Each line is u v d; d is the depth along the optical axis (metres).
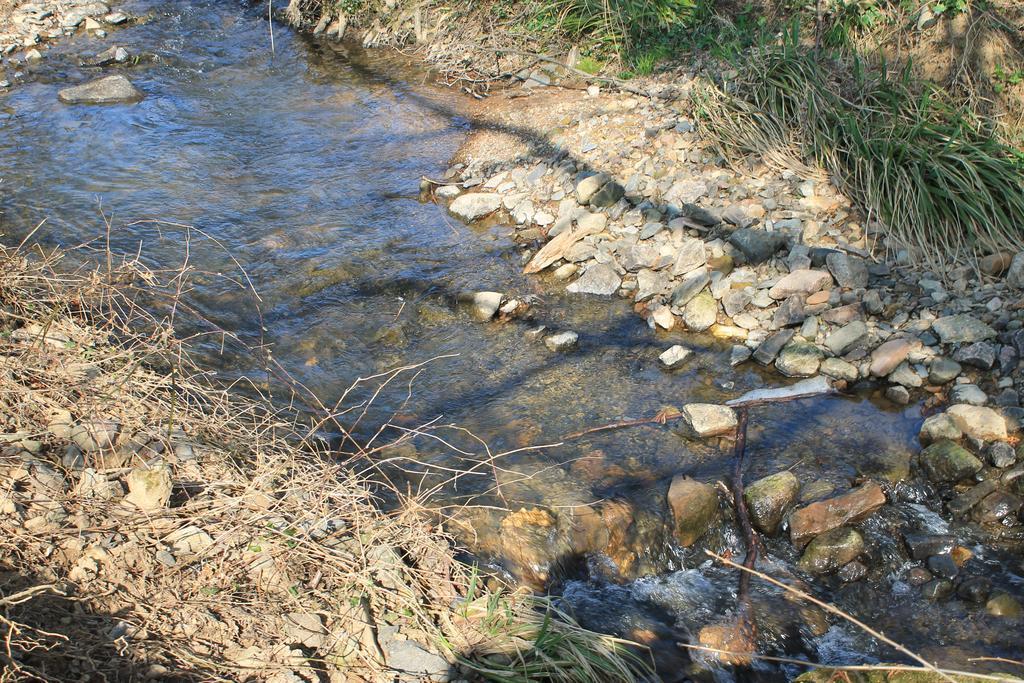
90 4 10.59
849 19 7.07
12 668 2.64
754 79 6.79
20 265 4.68
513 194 6.66
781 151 6.28
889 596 3.76
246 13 10.62
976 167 5.56
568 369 5.03
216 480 3.61
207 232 6.24
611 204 6.25
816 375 4.88
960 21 6.56
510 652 3.17
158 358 4.70
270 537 3.37
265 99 8.44
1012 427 4.34
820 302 5.20
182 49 9.61
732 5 7.96
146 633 2.95
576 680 3.09
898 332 4.96
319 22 9.95
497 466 4.30
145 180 6.94
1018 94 6.16
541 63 8.34
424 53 9.12
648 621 3.63
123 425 3.78
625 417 4.65
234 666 2.89
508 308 5.50
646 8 8.03
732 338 5.20
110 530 3.24
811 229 5.66
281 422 4.19
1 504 3.19
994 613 3.62
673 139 6.69
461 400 4.81
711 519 4.03
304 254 6.04
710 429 4.46
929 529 3.98
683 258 5.59
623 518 3.94
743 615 3.67
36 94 8.51
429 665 3.04
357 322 5.39
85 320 4.50
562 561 3.81
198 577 3.18
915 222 5.46
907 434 4.47
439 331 5.36
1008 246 5.21
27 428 3.64
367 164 7.30
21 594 2.75
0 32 9.80
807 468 4.25
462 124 7.81
